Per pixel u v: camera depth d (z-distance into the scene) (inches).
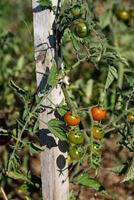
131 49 200.7
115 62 107.0
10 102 160.1
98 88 169.8
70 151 100.8
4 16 267.7
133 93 111.5
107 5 181.6
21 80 179.9
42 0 95.5
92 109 102.2
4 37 167.9
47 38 99.8
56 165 106.7
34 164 188.5
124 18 181.9
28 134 138.1
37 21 100.0
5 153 149.9
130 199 165.0
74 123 97.7
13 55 190.5
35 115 102.7
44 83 101.9
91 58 106.3
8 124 150.9
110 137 172.6
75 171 115.0
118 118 109.7
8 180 156.7
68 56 169.3
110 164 176.4
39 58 101.2
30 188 115.4
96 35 107.7
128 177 104.0
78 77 184.5
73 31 104.3
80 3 98.2
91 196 152.3
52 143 105.0
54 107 102.0
